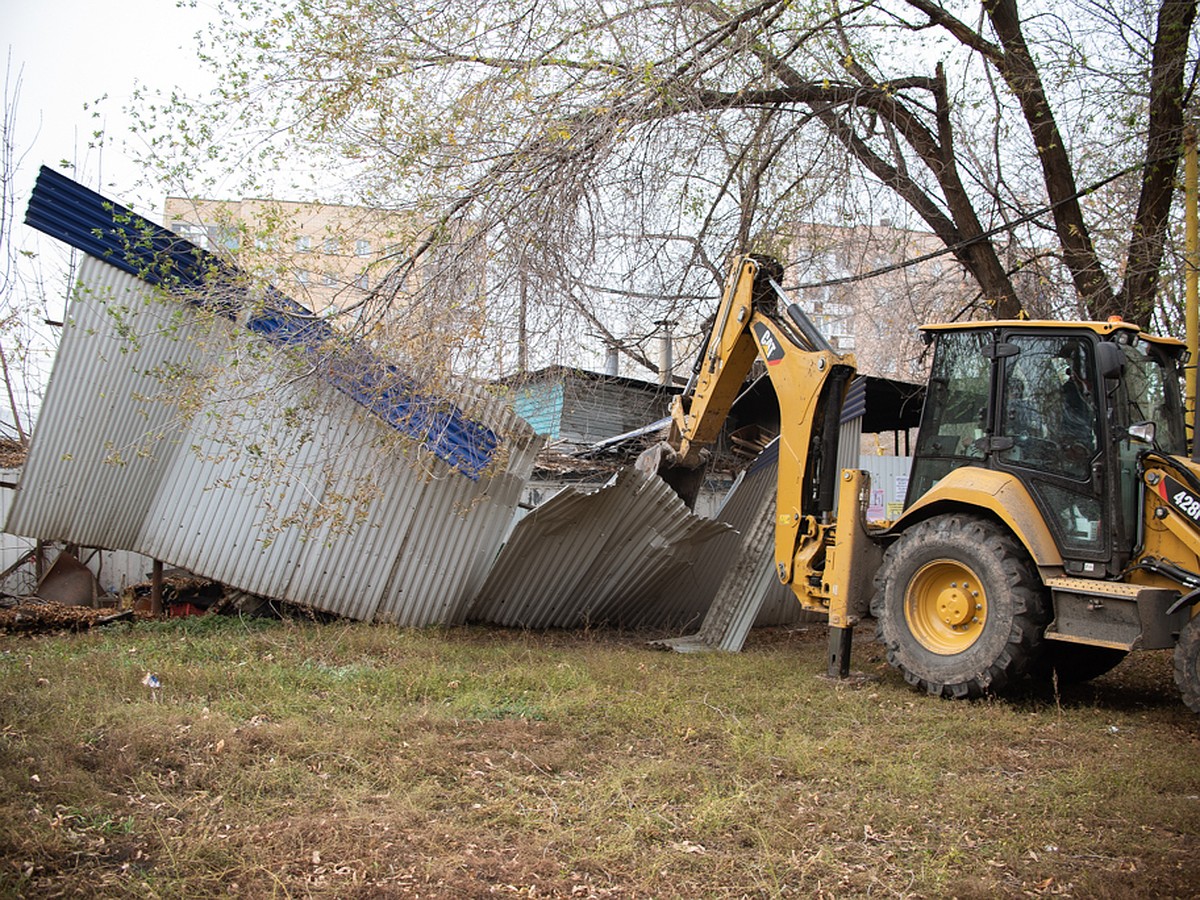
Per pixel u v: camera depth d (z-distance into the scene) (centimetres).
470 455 852
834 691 731
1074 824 447
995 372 773
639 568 957
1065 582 691
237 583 877
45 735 464
